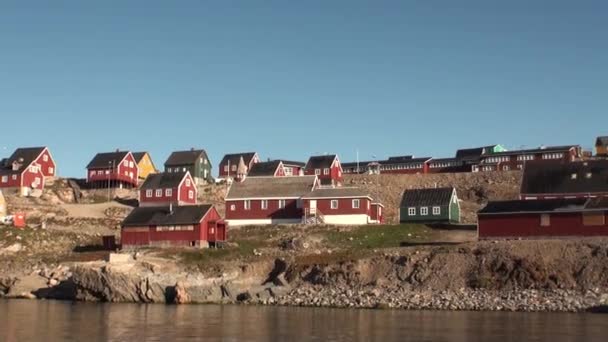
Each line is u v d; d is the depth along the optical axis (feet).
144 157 501.97
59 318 187.21
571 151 489.67
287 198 339.57
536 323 171.01
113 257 266.98
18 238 306.76
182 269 257.34
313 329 163.94
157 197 391.24
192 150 500.33
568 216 254.27
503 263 227.40
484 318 183.21
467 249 240.32
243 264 259.80
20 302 239.30
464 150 611.47
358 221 325.83
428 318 184.75
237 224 342.44
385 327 166.30
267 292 237.25
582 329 159.43
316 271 245.24
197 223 293.02
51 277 266.77
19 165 425.28
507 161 509.35
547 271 221.66
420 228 300.61
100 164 449.48
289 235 305.53
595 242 234.58
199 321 180.45
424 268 233.76
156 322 178.29
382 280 233.96
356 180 466.70
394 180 455.63
